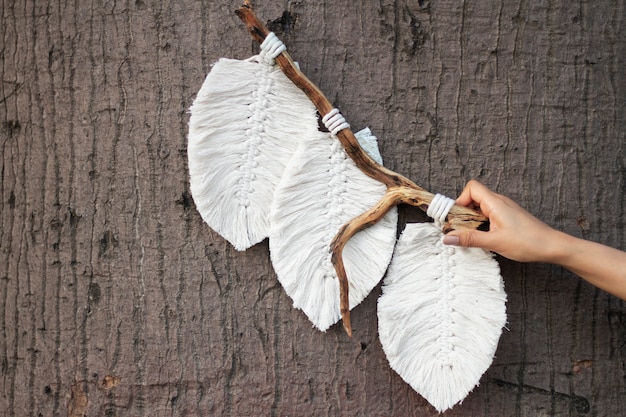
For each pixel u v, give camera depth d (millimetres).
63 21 1198
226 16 1155
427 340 1138
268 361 1146
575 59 1161
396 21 1148
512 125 1155
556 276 1164
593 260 1085
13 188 1242
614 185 1176
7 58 1245
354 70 1153
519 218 1092
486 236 1097
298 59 1155
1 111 1253
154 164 1163
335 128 1122
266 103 1152
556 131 1159
